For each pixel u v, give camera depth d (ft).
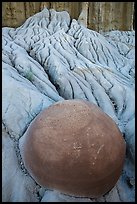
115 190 18.07
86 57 33.04
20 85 21.70
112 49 37.01
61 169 14.88
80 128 15.62
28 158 16.29
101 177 15.26
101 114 17.37
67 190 15.25
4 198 16.75
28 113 20.39
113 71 31.37
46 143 15.46
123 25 44.42
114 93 27.37
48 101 21.97
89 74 28.71
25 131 19.39
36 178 16.21
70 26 36.78
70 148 14.99
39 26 34.96
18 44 32.22
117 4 42.37
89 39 34.91
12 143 18.61
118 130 17.51
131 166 19.79
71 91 26.45
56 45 32.01
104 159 15.31
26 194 16.90
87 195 15.56
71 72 28.63
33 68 26.94
